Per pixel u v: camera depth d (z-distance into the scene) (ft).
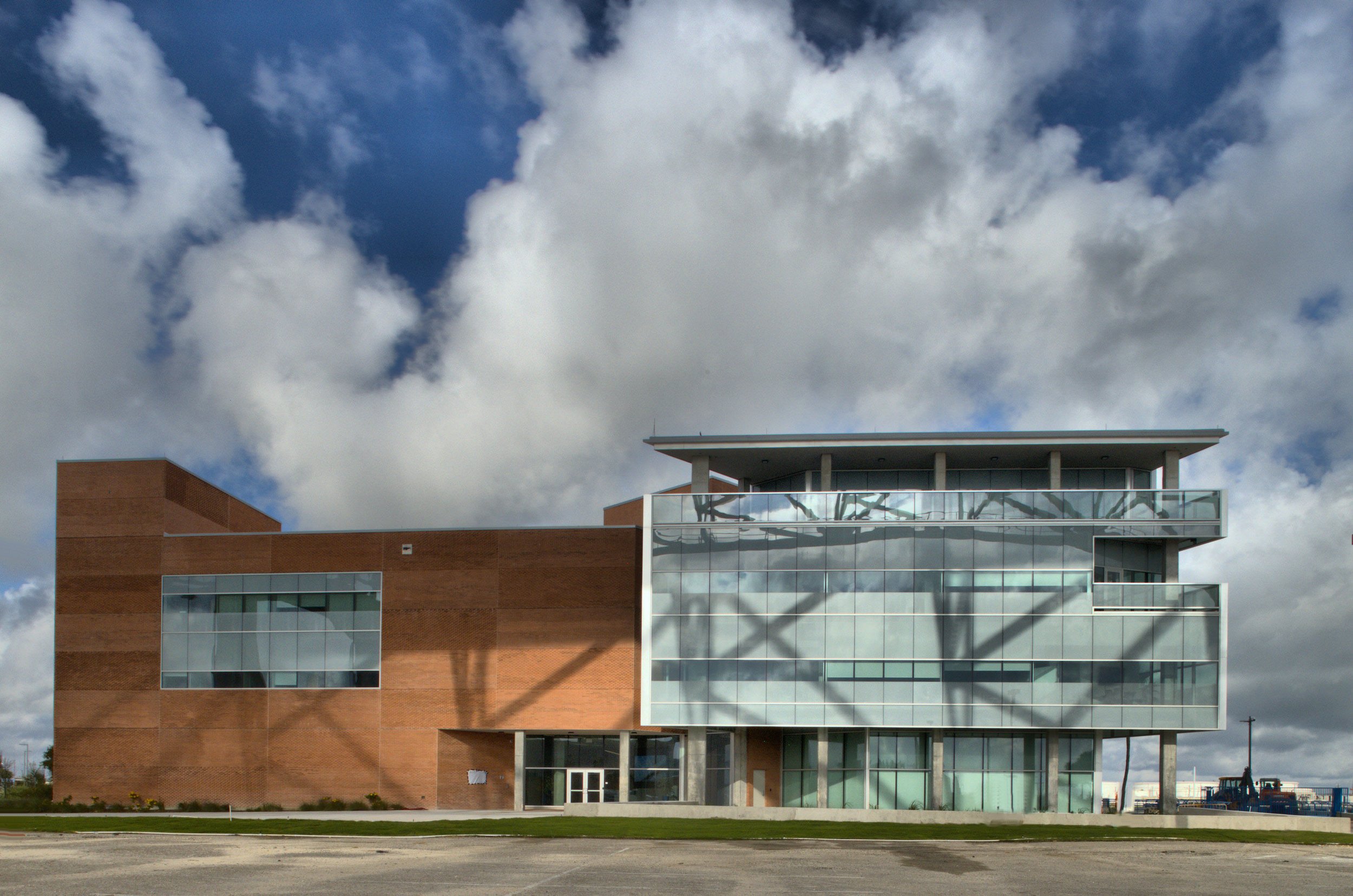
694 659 165.48
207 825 124.16
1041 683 160.15
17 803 189.67
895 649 162.30
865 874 84.17
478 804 184.65
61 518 194.49
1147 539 169.17
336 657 187.52
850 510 166.09
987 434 165.68
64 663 191.62
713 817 146.92
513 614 185.06
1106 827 142.10
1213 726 158.20
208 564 191.11
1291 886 81.20
